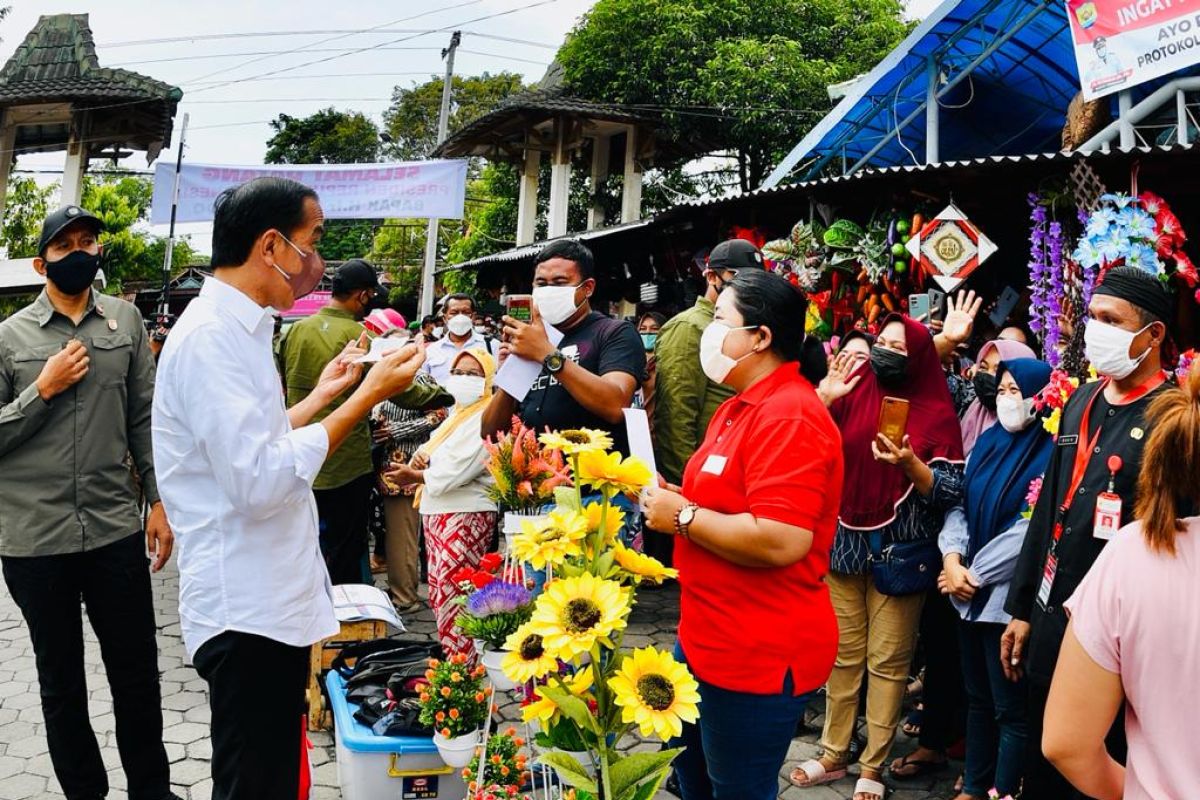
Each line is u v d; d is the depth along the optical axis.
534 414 3.35
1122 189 4.92
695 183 17.62
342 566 4.41
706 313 4.07
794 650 2.15
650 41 14.70
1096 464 2.34
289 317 15.59
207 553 2.04
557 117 14.91
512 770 2.56
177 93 14.71
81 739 2.94
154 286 27.47
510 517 2.61
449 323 5.68
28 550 2.84
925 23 7.39
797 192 6.11
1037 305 4.88
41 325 2.97
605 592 1.78
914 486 3.27
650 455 2.32
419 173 12.68
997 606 2.98
